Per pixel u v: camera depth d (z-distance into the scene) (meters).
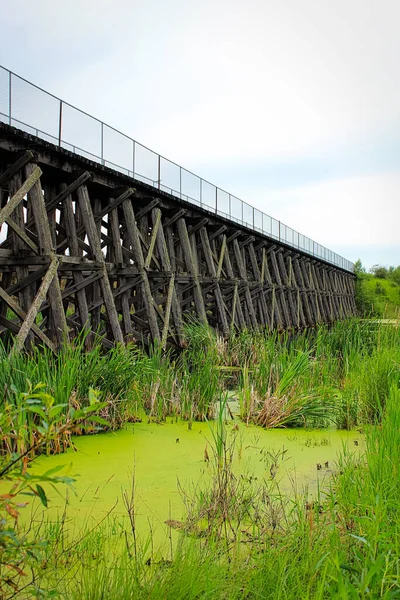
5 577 3.16
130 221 12.64
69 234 10.80
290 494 4.96
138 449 6.44
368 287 51.12
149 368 8.59
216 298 17.69
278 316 25.38
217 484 5.05
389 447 4.76
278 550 3.30
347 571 3.13
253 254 23.05
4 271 9.85
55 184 11.38
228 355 13.37
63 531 4.02
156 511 4.52
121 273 12.41
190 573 2.98
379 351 8.83
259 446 6.76
